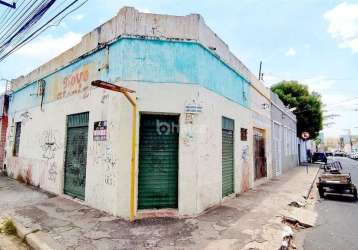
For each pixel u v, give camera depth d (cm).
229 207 767
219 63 855
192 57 705
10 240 535
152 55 686
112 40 712
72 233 536
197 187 677
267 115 1491
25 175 1139
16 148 1306
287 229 593
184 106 686
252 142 1167
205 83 741
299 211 790
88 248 468
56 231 546
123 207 636
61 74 952
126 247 473
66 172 877
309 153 4028
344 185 1031
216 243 499
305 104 2819
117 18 708
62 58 953
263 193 1020
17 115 1304
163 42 695
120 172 646
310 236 601
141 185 666
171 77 688
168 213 654
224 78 893
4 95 1466
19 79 1311
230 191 931
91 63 796
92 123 765
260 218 668
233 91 975
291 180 1447
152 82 678
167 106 678
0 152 1452
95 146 741
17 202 785
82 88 825
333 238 587
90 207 726
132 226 578
